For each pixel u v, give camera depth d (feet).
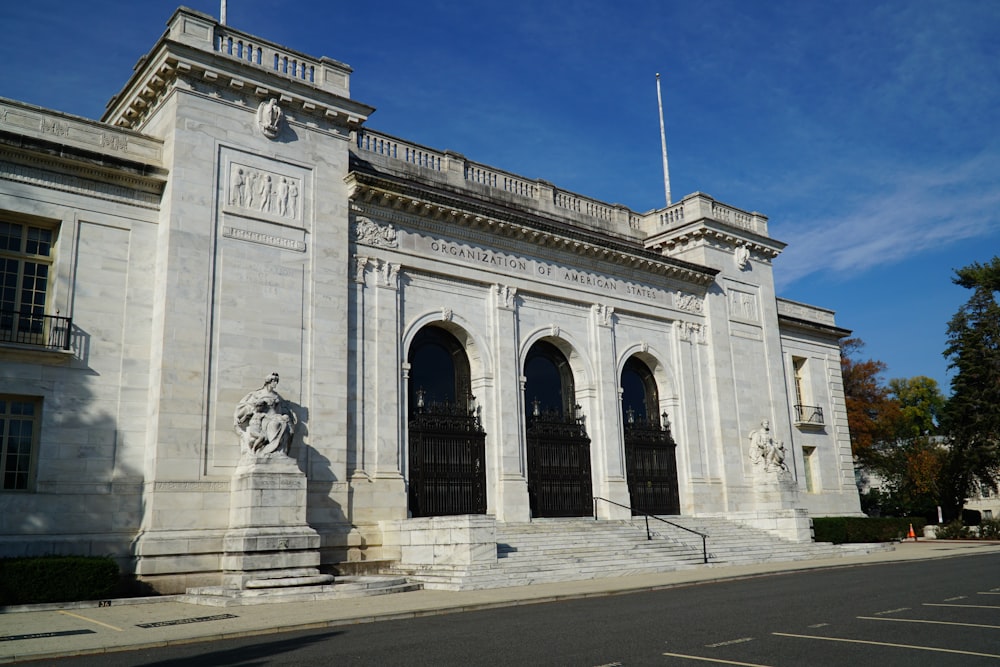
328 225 96.78
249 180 91.45
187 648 46.96
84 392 80.18
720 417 136.87
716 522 125.08
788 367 161.58
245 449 82.84
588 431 121.19
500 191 126.31
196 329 84.12
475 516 83.10
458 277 110.01
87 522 77.66
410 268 105.29
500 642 44.86
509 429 110.52
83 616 61.52
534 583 81.51
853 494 166.40
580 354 122.52
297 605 66.95
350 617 56.54
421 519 87.86
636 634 46.75
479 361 111.04
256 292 89.25
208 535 80.12
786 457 146.51
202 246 86.28
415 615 59.31
